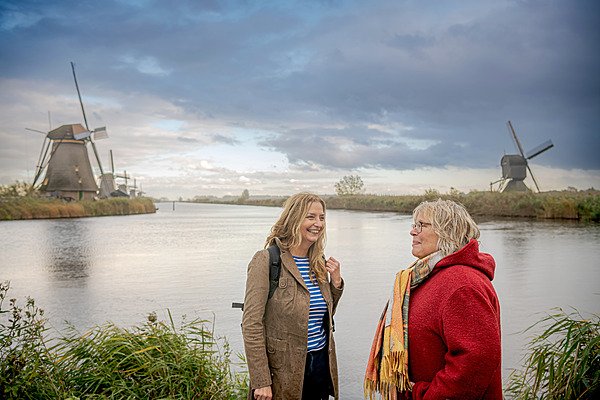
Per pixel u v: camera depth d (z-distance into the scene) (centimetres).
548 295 1018
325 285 315
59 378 371
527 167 6322
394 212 6103
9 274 1415
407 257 1697
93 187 7350
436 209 251
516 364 611
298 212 307
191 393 392
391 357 246
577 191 4200
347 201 7838
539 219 3631
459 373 216
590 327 384
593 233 2416
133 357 409
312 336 305
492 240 2109
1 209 4950
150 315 469
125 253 1936
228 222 4391
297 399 296
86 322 862
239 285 1205
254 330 291
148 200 7781
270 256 304
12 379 355
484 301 223
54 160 7106
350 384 568
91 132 7394
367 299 1010
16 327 406
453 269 236
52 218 5250
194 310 945
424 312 238
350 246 2058
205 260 1698
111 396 363
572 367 358
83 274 1405
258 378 285
